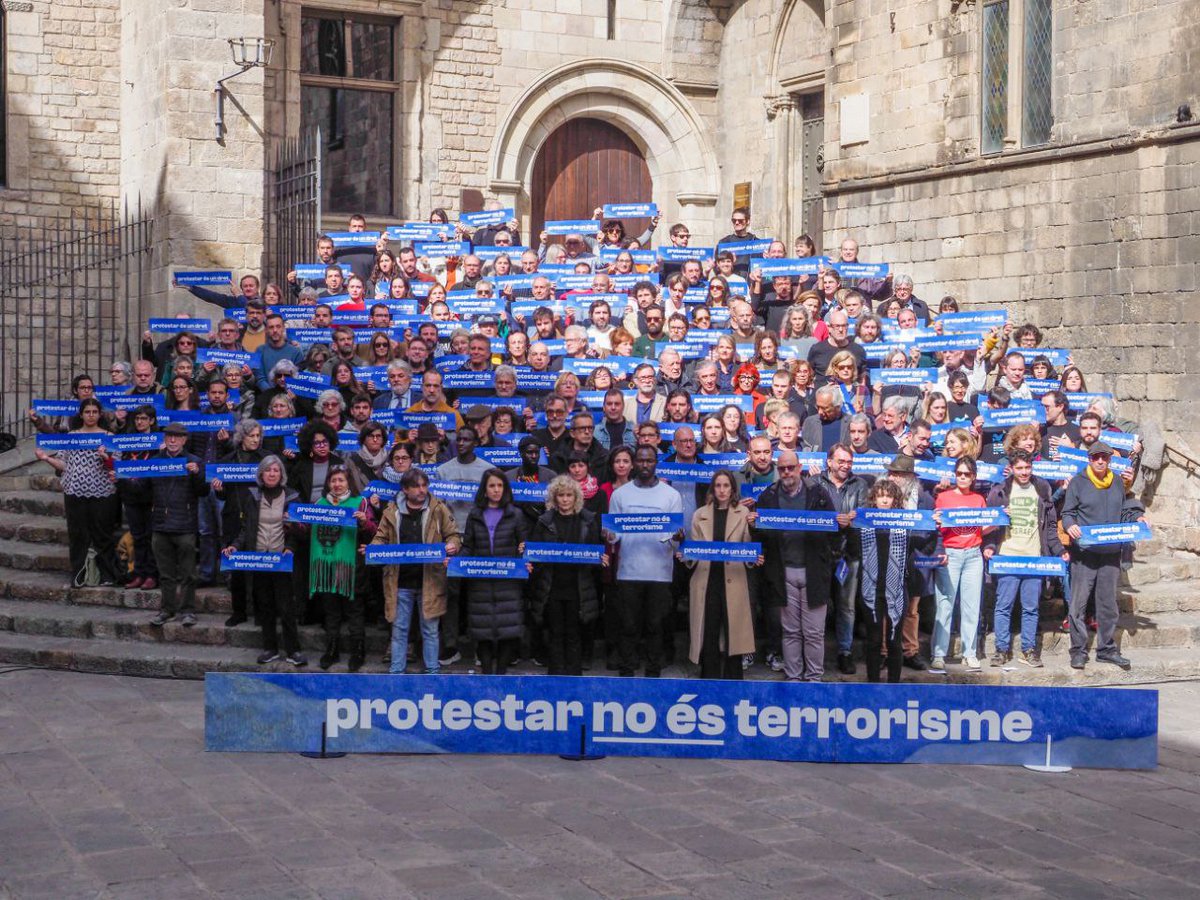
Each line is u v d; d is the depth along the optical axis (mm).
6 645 12039
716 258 16359
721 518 11047
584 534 11086
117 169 19750
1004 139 17297
